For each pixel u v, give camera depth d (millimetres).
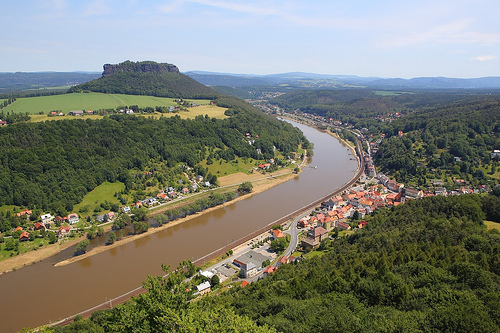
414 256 109062
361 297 90375
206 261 163250
